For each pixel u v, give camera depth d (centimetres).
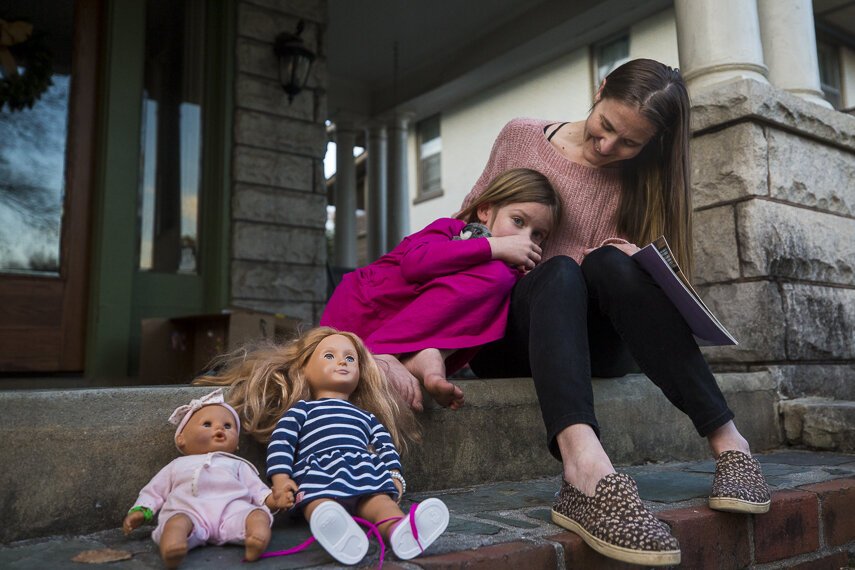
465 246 182
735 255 290
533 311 158
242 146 444
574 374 144
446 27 708
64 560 110
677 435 236
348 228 855
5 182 365
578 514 130
